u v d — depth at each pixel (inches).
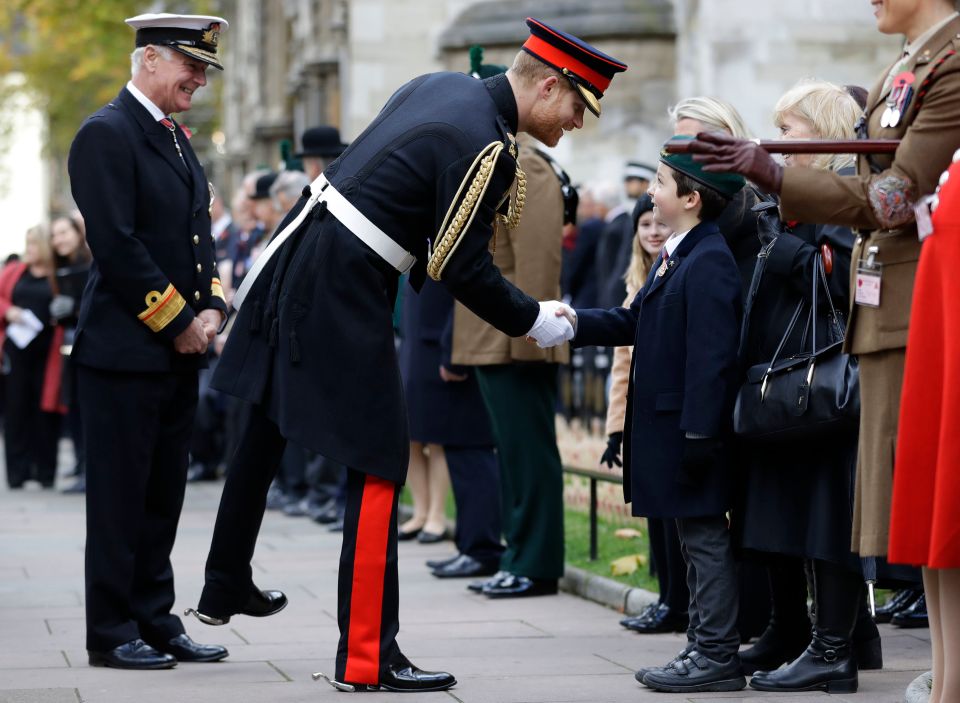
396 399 308.2
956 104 253.3
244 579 330.3
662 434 321.1
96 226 334.6
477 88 312.2
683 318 320.2
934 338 247.3
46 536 587.8
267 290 315.9
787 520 313.3
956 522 242.1
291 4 1667.1
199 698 307.7
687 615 386.3
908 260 261.4
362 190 305.7
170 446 351.6
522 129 316.8
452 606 430.0
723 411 313.0
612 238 743.7
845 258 310.2
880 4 263.0
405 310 530.9
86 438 343.0
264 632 387.5
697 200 323.0
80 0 1811.0
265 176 671.1
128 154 338.3
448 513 613.0
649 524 391.9
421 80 316.2
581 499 586.2
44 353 784.9
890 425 264.2
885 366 265.4
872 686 318.7
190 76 344.8
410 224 306.5
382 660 311.3
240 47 2208.4
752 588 359.3
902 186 255.4
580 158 1028.5
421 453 570.6
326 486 657.0
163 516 352.2
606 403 703.7
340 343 305.0
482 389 450.9
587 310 336.2
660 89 1017.5
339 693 311.0
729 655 317.4
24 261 790.5
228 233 784.9
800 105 332.8
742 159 257.9
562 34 310.2
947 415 243.3
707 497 315.6
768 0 932.6
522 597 446.0
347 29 1418.6
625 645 370.6
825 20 933.8
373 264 305.7
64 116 2139.5
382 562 310.0
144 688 318.0
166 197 344.8
